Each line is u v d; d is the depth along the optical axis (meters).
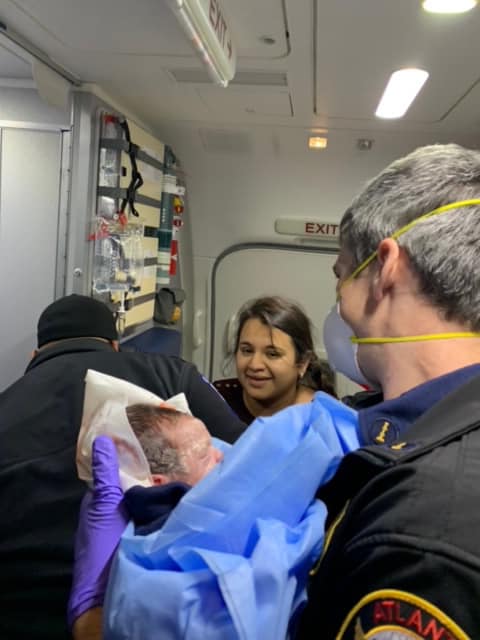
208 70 1.70
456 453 0.53
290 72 2.07
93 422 1.03
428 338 0.66
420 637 0.44
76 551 0.91
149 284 2.87
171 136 3.23
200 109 2.71
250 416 2.15
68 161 2.20
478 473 0.50
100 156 2.28
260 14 1.56
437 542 0.47
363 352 0.74
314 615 0.59
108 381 1.12
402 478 0.53
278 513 0.63
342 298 0.77
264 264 3.57
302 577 0.60
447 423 0.57
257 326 1.96
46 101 2.03
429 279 0.65
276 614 0.53
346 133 3.04
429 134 3.00
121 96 2.46
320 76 2.11
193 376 1.52
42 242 2.23
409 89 2.23
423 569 0.46
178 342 3.01
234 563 0.56
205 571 0.56
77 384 1.35
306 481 0.64
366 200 0.73
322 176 3.35
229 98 2.49
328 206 3.40
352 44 1.75
